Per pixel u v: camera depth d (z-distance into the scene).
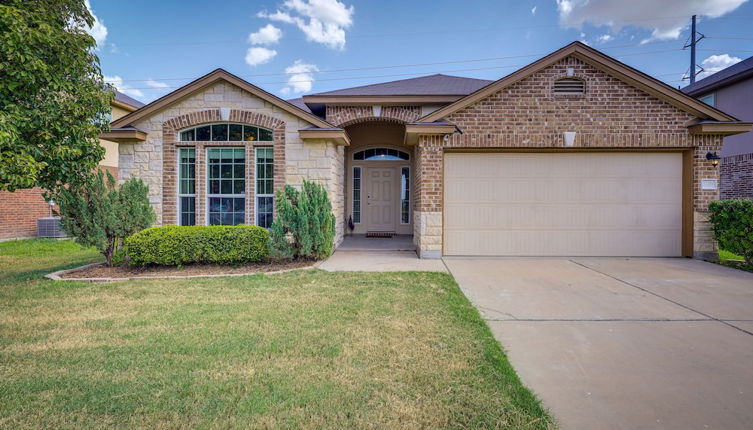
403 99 10.34
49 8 5.26
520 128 8.20
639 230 8.47
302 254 7.45
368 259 8.09
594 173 8.47
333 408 2.37
